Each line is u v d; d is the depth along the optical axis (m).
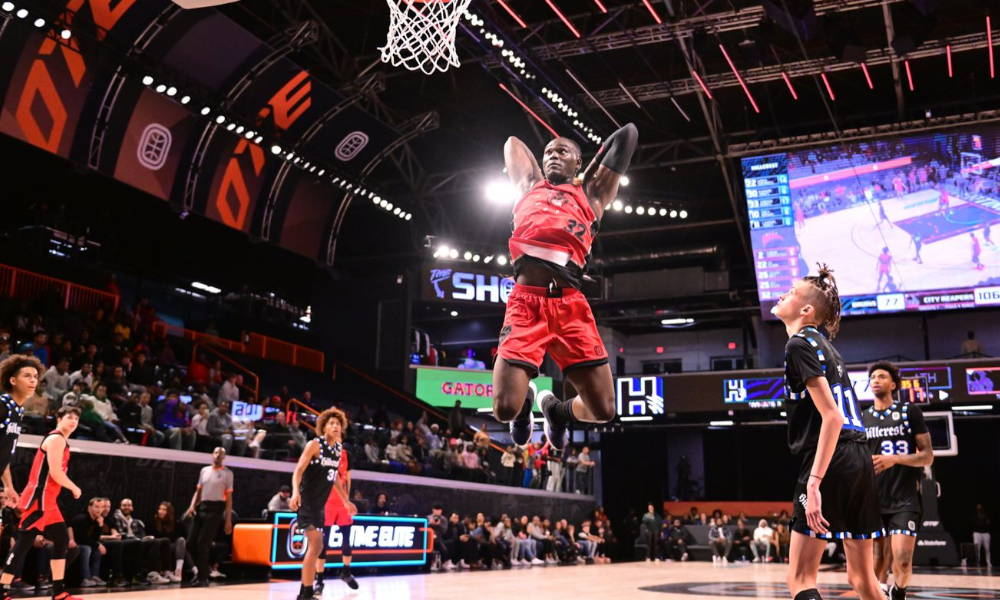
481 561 16.69
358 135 19.33
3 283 17.84
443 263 25.25
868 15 16.92
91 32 14.27
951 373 20.12
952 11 17.02
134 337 18.14
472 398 25.41
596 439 27.12
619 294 25.61
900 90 18.91
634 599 8.86
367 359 25.03
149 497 11.72
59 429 6.87
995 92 20.12
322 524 7.98
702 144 21.73
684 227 23.80
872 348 25.64
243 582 11.05
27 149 18.95
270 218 19.97
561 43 17.28
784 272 20.48
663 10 16.89
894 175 19.67
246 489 13.24
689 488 26.53
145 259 23.92
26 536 6.64
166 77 15.38
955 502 24.59
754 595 9.50
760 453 26.95
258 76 16.50
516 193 3.89
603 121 20.77
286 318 25.70
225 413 13.72
